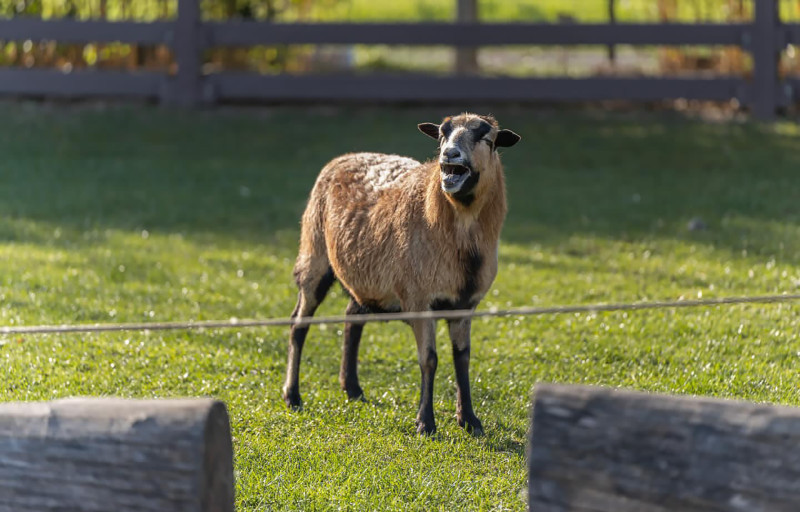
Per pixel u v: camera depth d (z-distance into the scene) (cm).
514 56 4962
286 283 1966
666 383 1382
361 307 1342
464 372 1256
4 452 697
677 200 2630
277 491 1041
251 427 1234
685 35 3316
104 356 1484
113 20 3444
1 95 3638
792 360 1461
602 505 653
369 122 3403
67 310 1692
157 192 2741
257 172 2938
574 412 657
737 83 3341
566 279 1969
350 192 1312
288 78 3466
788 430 613
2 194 2677
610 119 3459
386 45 3406
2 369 1406
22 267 1977
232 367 1459
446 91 3419
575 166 3017
